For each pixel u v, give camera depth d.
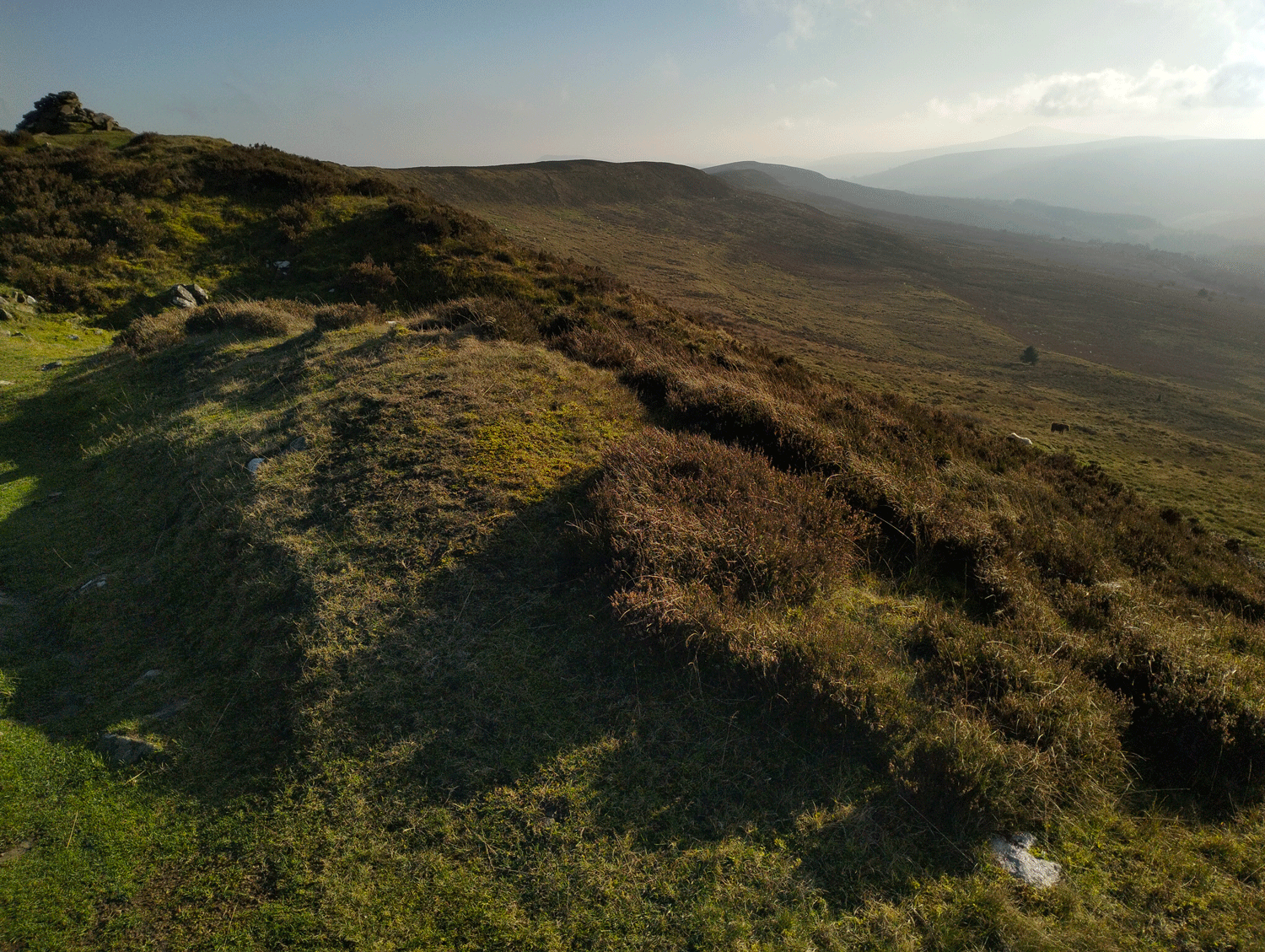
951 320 127.69
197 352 12.87
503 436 7.55
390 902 3.40
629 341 13.71
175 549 6.94
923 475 9.55
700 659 4.58
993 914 3.18
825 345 90.19
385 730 4.32
